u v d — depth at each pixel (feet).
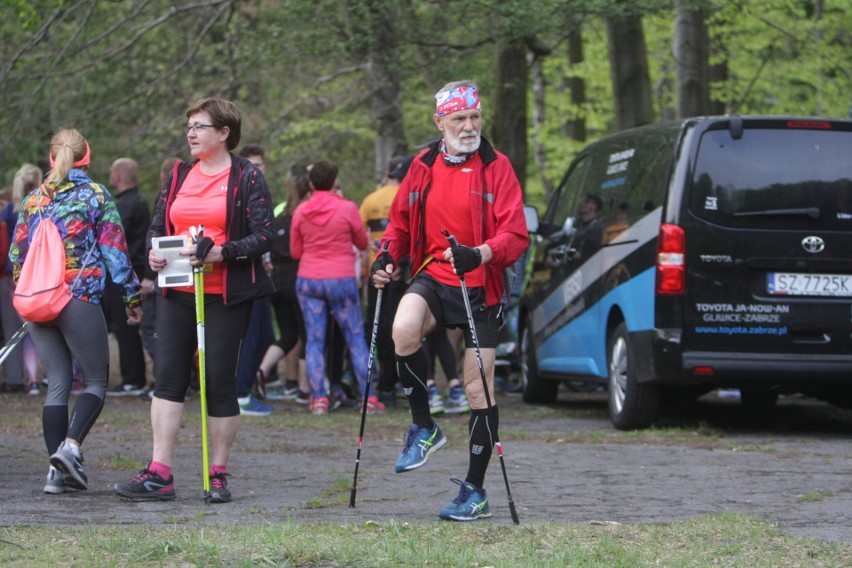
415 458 25.67
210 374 28.04
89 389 29.17
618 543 22.20
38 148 88.58
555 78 118.62
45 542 21.80
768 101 107.86
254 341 48.03
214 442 28.32
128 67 88.07
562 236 50.67
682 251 40.83
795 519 26.16
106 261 29.32
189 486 30.25
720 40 88.28
